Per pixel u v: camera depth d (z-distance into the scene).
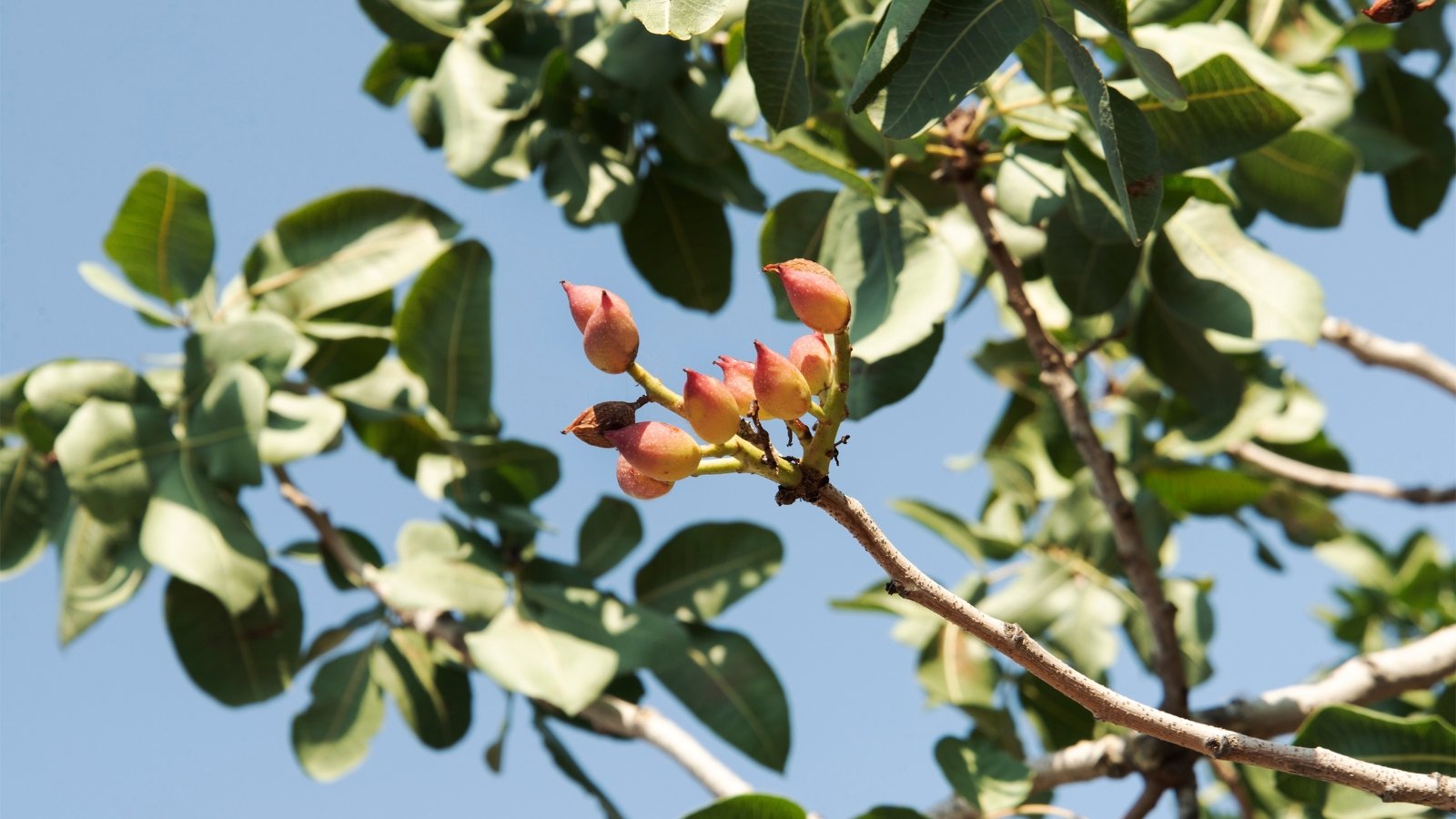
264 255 3.57
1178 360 3.23
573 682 3.00
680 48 3.30
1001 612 3.51
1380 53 3.92
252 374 3.22
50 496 3.42
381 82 3.95
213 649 3.31
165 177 3.42
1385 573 4.54
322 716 3.39
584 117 3.51
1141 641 3.47
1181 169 2.47
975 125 2.76
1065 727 3.56
